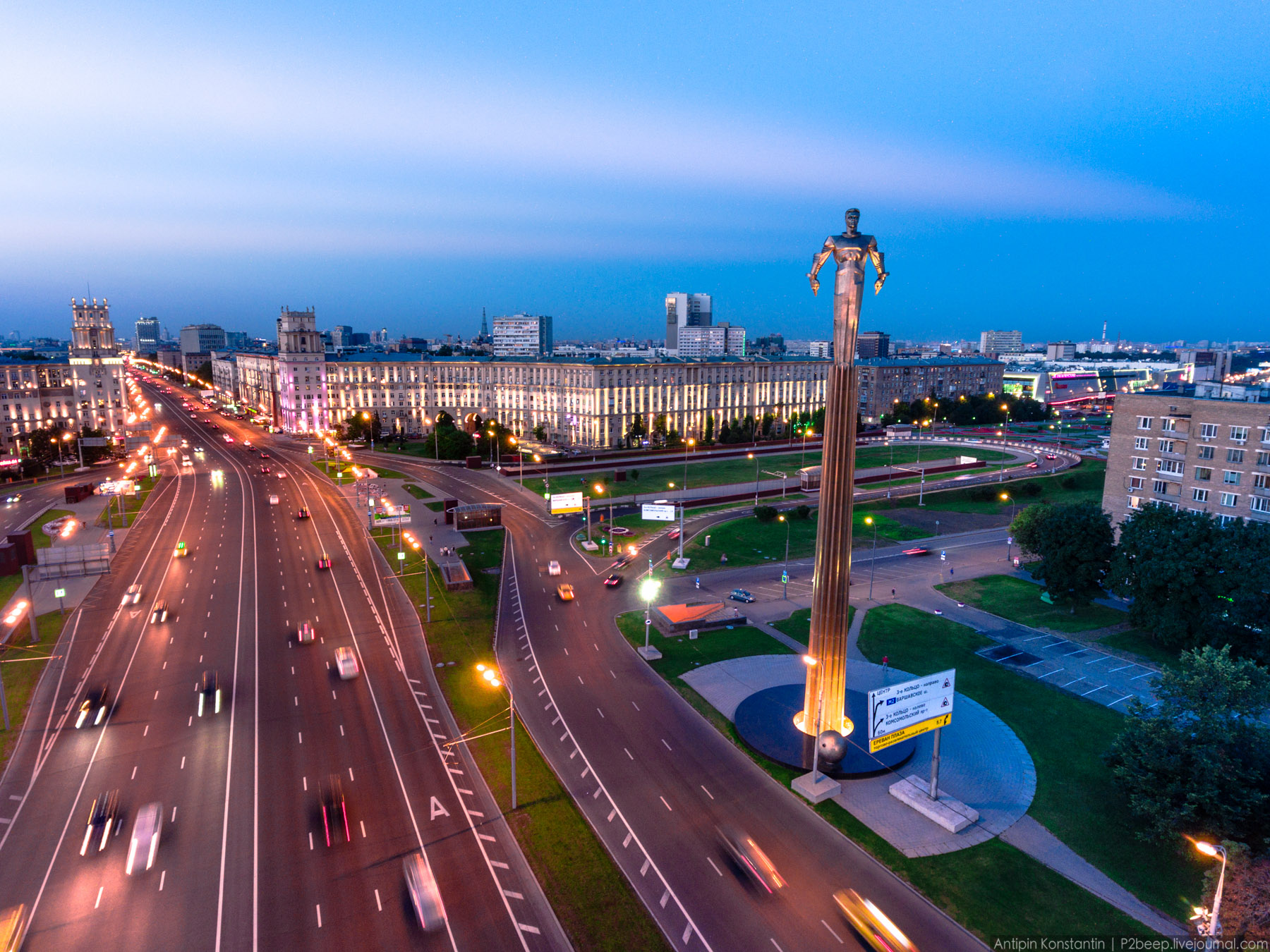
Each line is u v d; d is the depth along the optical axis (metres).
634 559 112.88
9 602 89.06
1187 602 74.06
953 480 174.50
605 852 46.78
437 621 85.50
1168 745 47.81
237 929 40.28
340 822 49.31
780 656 77.06
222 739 59.56
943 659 76.62
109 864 45.16
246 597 92.56
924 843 47.88
